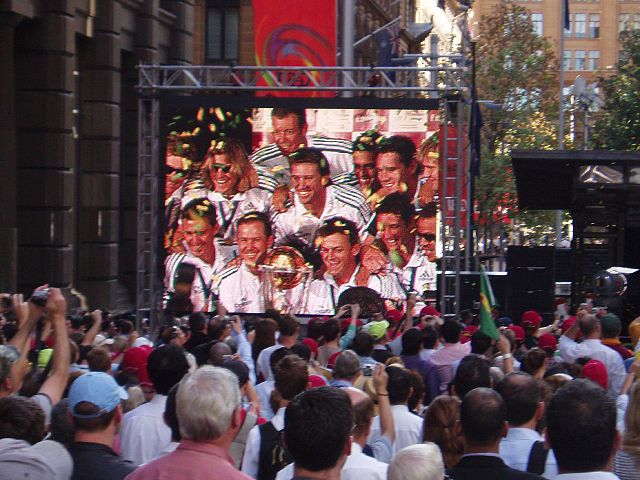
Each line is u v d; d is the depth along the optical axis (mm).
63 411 10305
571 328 20047
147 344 21781
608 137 95125
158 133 40094
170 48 57812
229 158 40312
